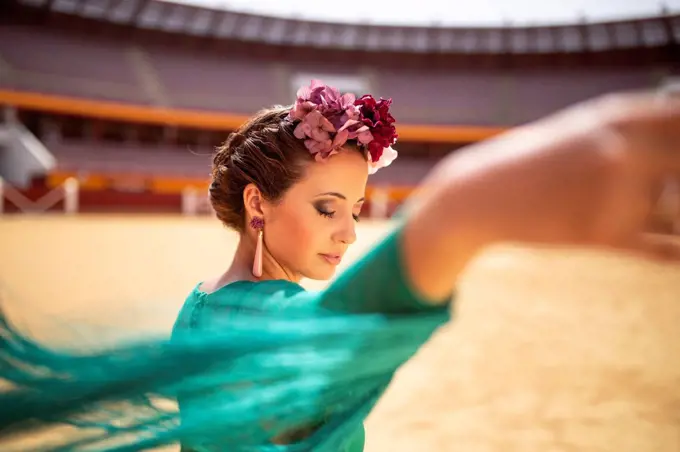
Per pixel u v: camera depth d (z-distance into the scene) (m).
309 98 0.83
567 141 0.29
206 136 32.59
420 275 0.42
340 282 0.49
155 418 0.60
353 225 0.84
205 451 0.70
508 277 10.28
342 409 0.62
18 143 26.09
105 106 29.84
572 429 3.41
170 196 25.61
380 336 0.46
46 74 31.45
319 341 0.48
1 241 13.32
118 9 34.16
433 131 33.59
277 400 0.55
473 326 6.32
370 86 37.22
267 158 0.84
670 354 5.07
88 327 0.57
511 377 4.46
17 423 0.56
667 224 0.27
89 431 0.59
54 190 23.62
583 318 6.75
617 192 0.27
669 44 35.91
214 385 0.53
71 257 10.71
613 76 36.50
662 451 3.05
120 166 29.88
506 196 0.32
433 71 37.75
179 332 0.63
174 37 35.41
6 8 32.00
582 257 13.27
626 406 3.77
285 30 37.16
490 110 36.28
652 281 9.80
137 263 10.09
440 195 0.37
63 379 0.54
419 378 4.46
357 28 37.81
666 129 0.27
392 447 3.16
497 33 37.69
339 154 0.81
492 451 3.10
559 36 37.31
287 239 0.85
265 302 0.69
